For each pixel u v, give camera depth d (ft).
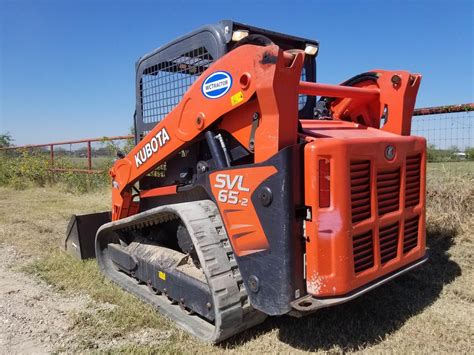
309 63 13.20
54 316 11.78
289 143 8.68
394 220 9.91
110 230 14.88
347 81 12.82
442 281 13.61
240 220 9.39
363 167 9.12
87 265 16.08
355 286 8.91
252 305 9.37
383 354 9.37
